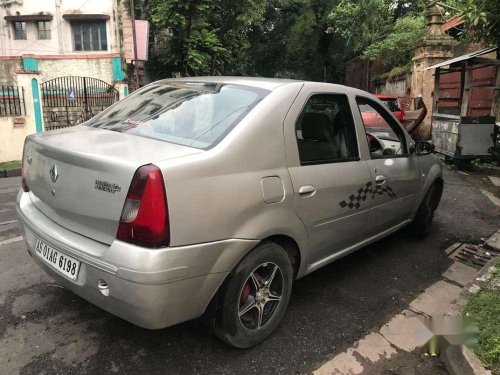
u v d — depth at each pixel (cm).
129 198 224
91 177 241
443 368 275
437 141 1040
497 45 798
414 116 1291
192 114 292
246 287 271
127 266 221
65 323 302
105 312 318
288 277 293
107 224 235
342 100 356
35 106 1102
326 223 322
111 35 2272
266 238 278
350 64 2761
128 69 1912
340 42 2933
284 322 316
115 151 247
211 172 242
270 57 3170
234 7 1844
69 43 2347
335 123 345
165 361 266
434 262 436
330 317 326
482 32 743
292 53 3053
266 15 2944
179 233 228
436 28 1377
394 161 406
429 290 376
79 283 245
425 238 502
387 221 410
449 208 625
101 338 287
